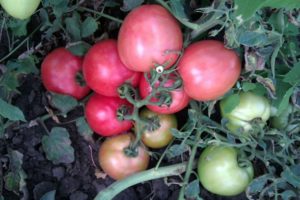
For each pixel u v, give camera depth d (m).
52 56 0.39
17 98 0.43
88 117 0.39
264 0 0.29
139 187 0.43
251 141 0.38
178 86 0.34
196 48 0.34
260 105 0.37
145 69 0.34
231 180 0.38
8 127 0.42
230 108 0.37
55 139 0.41
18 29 0.40
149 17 0.32
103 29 0.43
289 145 0.40
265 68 0.37
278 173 0.42
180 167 0.40
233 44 0.34
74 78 0.40
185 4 0.39
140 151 0.40
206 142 0.38
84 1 0.41
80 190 0.43
